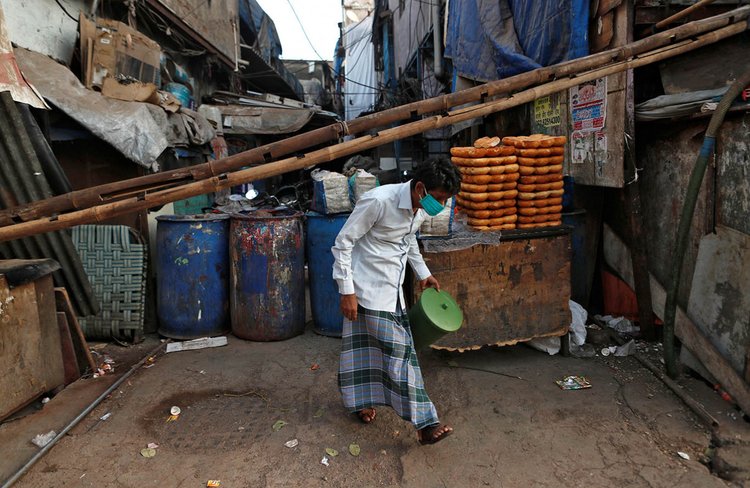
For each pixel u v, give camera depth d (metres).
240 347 3.94
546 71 3.06
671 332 3.07
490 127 6.32
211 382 3.31
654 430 2.65
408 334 2.54
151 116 4.58
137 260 3.99
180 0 8.13
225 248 4.13
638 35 3.74
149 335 4.23
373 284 2.46
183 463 2.42
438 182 2.17
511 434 2.65
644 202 3.87
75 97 4.16
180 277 4.02
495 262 3.36
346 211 3.96
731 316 2.88
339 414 2.88
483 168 3.25
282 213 4.49
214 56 9.91
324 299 4.09
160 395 3.13
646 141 3.81
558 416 2.82
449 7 6.84
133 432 2.69
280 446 2.56
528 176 3.36
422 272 2.83
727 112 2.82
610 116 3.59
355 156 10.92
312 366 3.55
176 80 8.00
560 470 2.35
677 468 2.34
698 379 3.16
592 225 4.37
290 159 2.75
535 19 4.55
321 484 2.27
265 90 17.28
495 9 5.16
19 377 2.75
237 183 2.72
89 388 3.19
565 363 3.53
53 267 3.01
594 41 3.93
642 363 3.45
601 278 4.44
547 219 3.47
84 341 3.38
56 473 2.34
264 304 3.97
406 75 13.11
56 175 3.68
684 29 3.14
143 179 2.74
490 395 3.08
